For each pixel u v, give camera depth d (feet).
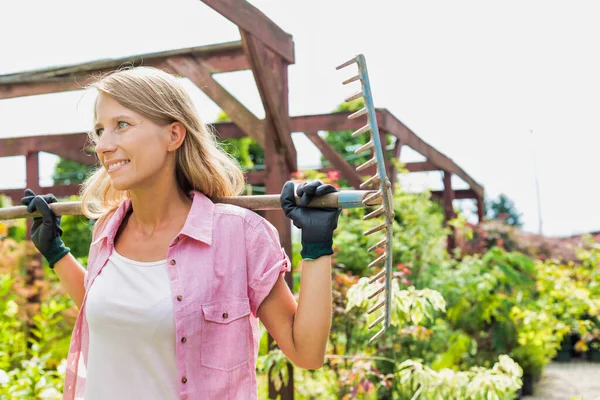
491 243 25.61
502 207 98.43
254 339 4.94
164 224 5.04
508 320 19.43
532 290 22.03
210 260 4.76
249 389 4.77
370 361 12.73
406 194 18.56
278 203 5.13
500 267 20.12
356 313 14.46
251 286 4.82
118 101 4.78
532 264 20.75
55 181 59.26
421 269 17.46
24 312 19.45
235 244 4.84
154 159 4.82
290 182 4.96
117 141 4.75
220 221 4.91
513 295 19.79
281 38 15.11
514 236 25.59
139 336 4.64
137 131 4.76
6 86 18.42
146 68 5.03
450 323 18.33
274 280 4.77
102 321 4.78
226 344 4.66
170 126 4.93
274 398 14.15
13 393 11.44
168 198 5.05
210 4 12.91
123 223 5.26
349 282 14.71
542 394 21.57
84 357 5.38
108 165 4.82
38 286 21.43
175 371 4.65
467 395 10.54
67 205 6.10
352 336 14.60
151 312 4.61
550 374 25.71
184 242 4.83
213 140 5.86
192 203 5.11
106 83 4.82
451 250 28.60
